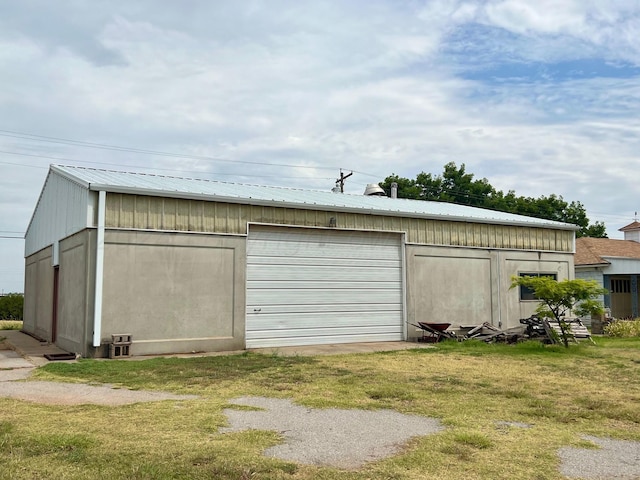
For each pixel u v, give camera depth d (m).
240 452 5.03
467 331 16.47
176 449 5.07
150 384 8.52
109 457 4.80
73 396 7.57
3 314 30.33
